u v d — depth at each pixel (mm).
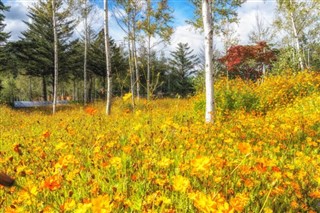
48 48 38094
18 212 2445
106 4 14789
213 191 2898
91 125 7688
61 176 3180
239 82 16938
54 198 2994
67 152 4734
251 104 12289
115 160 3176
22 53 38281
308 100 11773
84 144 5367
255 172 3506
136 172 3506
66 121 9172
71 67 41719
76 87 60750
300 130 6324
